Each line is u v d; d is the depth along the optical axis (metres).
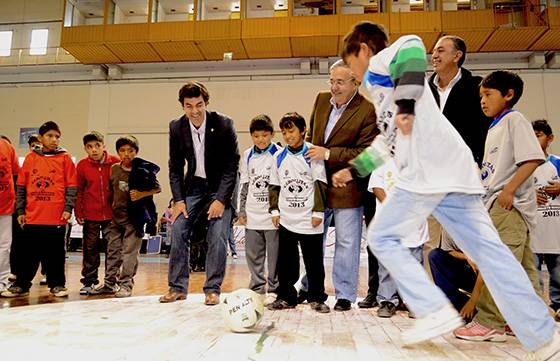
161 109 11.95
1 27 12.72
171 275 2.80
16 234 3.61
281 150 2.75
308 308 2.58
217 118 2.80
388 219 1.31
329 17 10.26
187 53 11.27
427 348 1.56
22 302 2.76
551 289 2.64
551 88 10.82
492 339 1.68
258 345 1.56
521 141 1.68
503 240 1.70
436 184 1.25
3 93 12.48
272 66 11.84
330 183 2.57
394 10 11.05
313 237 2.55
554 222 2.56
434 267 2.11
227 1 11.45
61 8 12.60
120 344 1.54
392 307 2.30
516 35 9.91
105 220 3.31
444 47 2.36
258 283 2.91
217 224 2.71
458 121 2.35
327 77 11.56
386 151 1.39
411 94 1.17
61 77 12.38
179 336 1.70
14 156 3.32
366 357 1.42
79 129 12.11
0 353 1.40
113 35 10.75
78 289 3.56
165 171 11.70
